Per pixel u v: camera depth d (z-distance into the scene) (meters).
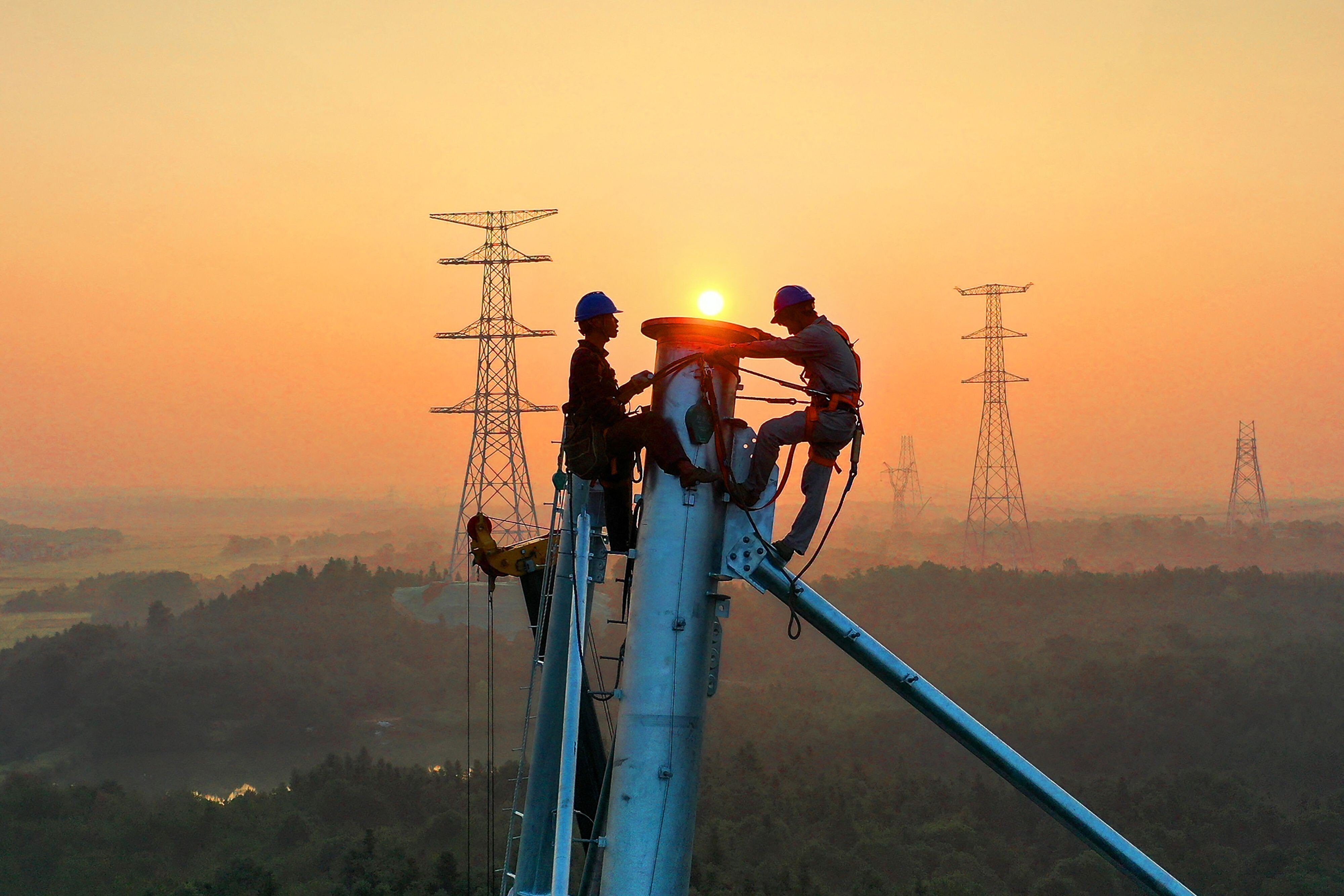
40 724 181.12
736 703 166.12
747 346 5.98
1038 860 101.12
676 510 5.97
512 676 196.25
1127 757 153.38
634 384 6.25
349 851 85.31
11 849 94.75
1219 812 115.56
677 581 5.92
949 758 145.50
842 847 93.81
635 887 5.60
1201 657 191.25
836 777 119.44
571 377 6.36
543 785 10.53
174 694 186.62
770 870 83.50
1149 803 117.38
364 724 183.62
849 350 6.15
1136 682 175.25
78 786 121.50
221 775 164.25
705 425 5.93
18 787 113.00
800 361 6.13
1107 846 6.23
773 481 6.14
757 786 108.31
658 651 5.86
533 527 12.03
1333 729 157.50
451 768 120.19
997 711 169.88
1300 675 182.62
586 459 6.25
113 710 178.00
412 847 86.38
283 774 163.00
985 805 112.31
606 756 10.56
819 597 6.21
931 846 97.12
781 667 195.62
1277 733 158.88
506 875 10.62
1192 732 158.75
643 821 5.67
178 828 98.50
